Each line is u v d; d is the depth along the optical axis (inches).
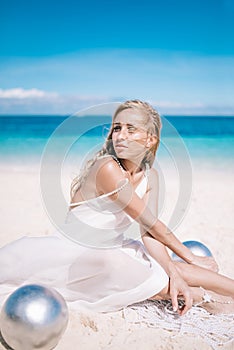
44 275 139.6
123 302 135.9
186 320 134.3
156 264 138.6
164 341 123.0
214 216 282.2
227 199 337.1
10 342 114.7
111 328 129.0
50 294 116.9
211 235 239.1
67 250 139.0
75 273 139.2
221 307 139.0
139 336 124.8
